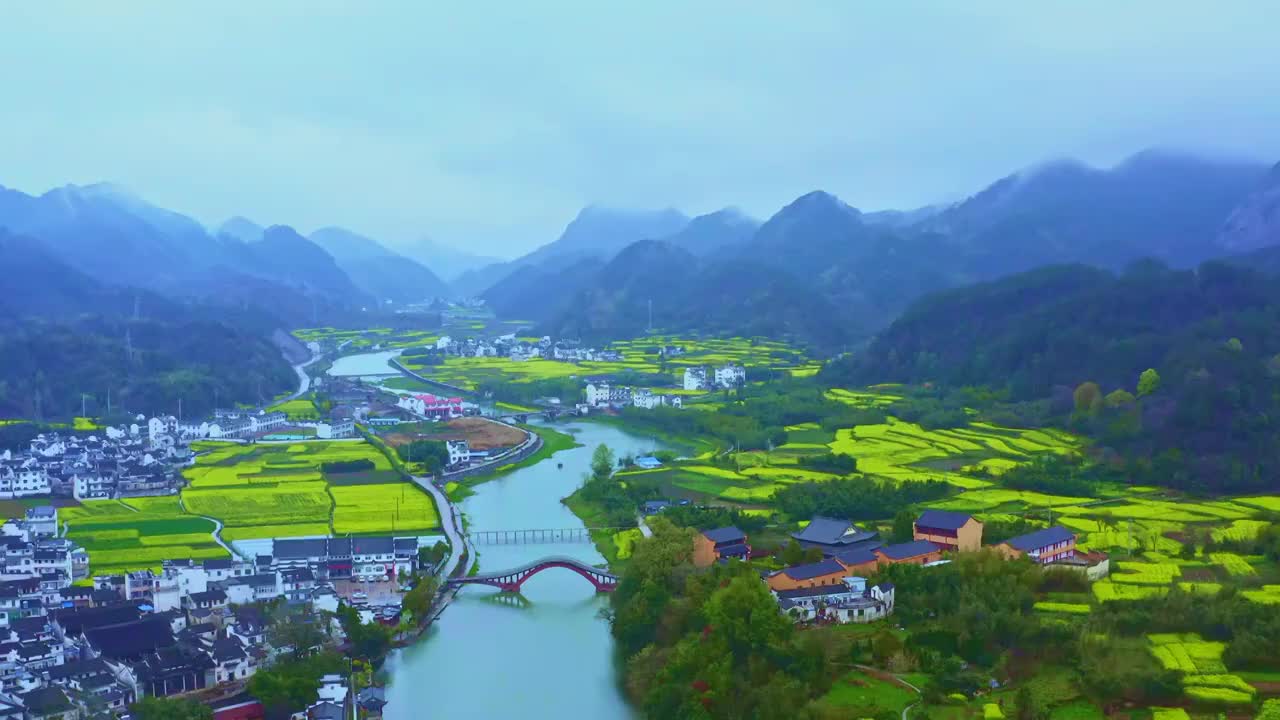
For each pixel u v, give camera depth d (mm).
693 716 197375
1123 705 195000
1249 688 195000
